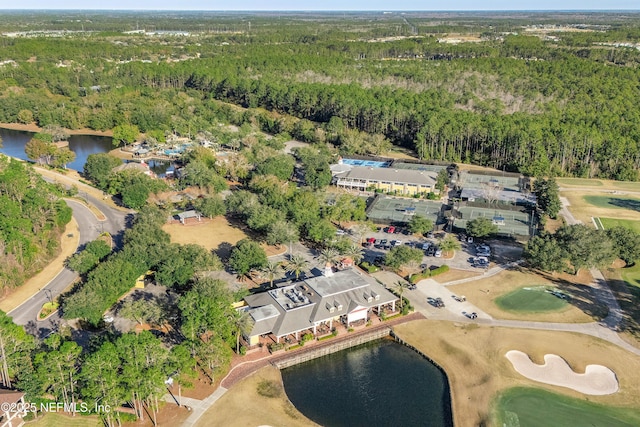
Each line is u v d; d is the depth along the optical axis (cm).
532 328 12269
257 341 11500
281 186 19588
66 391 9269
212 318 10362
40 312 12512
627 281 14412
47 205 16638
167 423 9319
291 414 9725
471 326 12344
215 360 10150
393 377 10894
